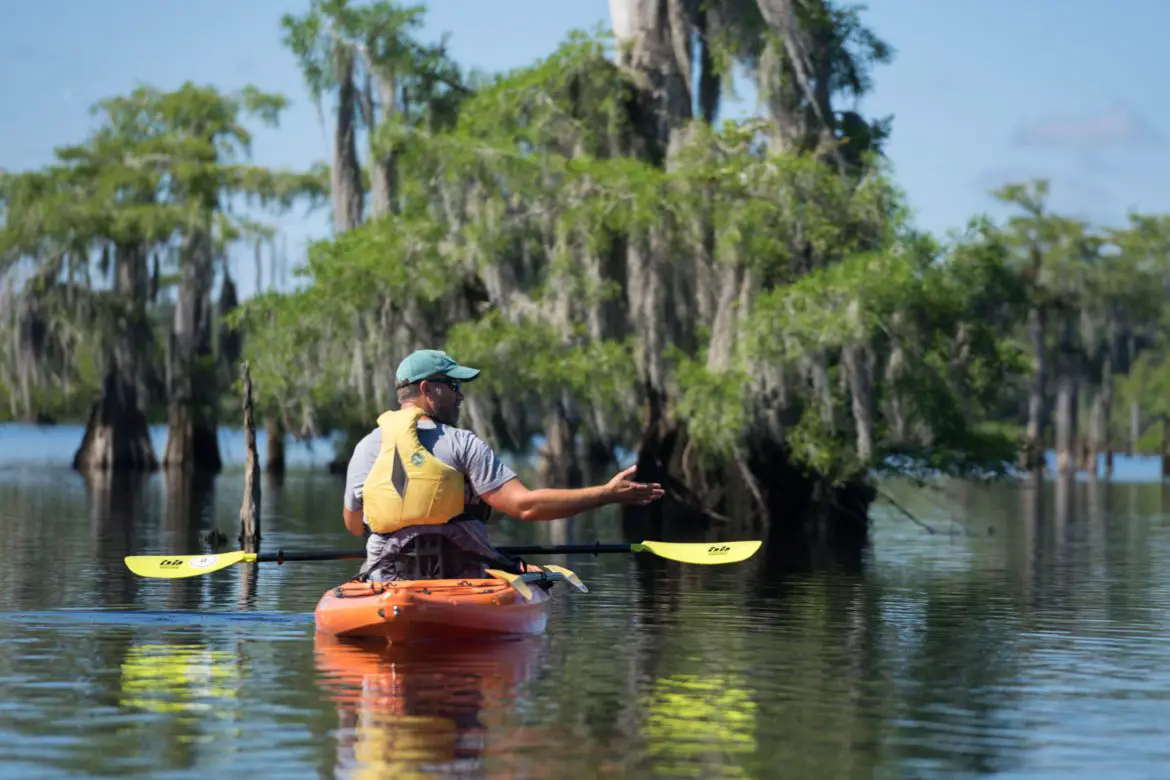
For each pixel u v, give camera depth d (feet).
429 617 33.58
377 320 111.24
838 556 71.36
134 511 100.12
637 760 23.22
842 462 96.02
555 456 130.41
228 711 26.73
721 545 38.14
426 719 26.14
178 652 33.71
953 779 22.39
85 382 175.83
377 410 117.80
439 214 113.50
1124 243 212.84
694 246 102.99
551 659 33.32
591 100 112.27
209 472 178.50
